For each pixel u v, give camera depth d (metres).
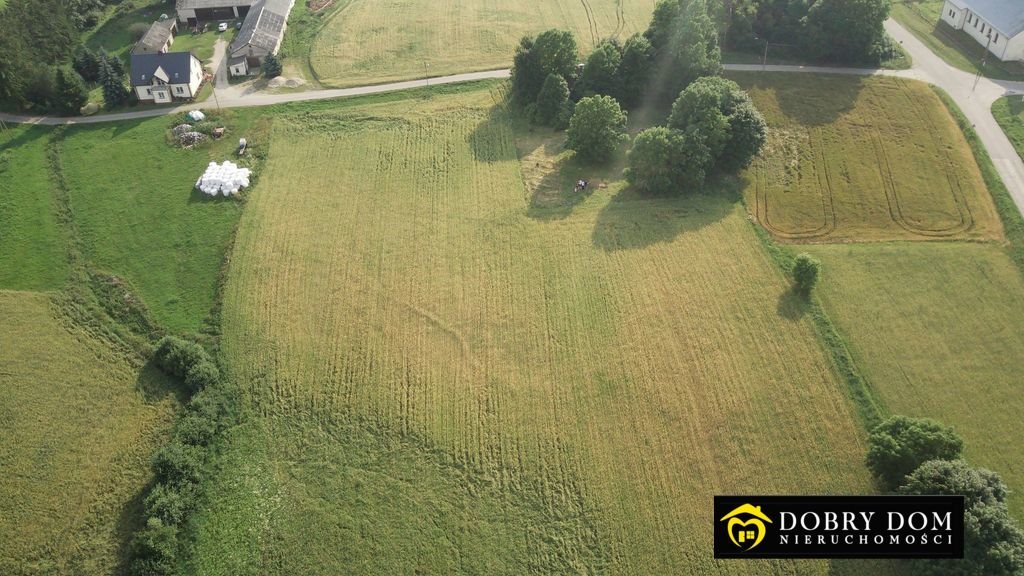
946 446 56.97
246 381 71.44
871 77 114.75
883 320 75.44
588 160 100.75
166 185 97.62
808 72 117.38
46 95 112.81
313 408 68.69
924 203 90.50
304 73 125.88
